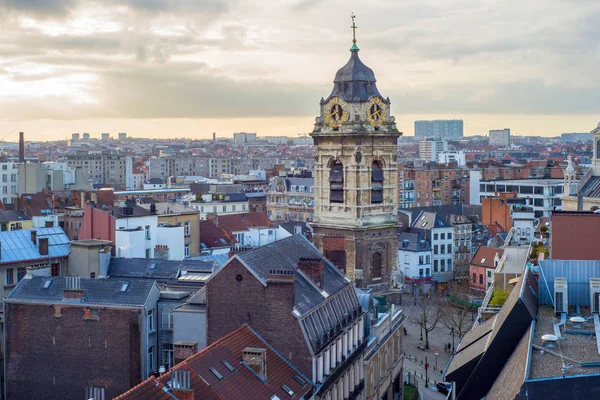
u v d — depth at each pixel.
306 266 103.62
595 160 178.62
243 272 93.19
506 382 74.00
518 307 83.00
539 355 73.38
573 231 105.25
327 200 148.00
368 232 145.50
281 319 91.50
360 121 143.38
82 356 98.31
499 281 123.31
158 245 172.25
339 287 109.81
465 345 96.69
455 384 87.62
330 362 96.81
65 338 98.56
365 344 113.19
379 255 148.50
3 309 103.88
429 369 163.25
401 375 136.25
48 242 130.25
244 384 80.62
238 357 84.31
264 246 104.44
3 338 104.75
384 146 146.50
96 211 174.12
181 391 71.50
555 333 79.88
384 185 148.00
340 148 144.62
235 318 93.56
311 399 89.75
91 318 98.00
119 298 98.88
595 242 104.12
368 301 119.19
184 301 102.38
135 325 96.75
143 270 126.25
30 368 99.44
